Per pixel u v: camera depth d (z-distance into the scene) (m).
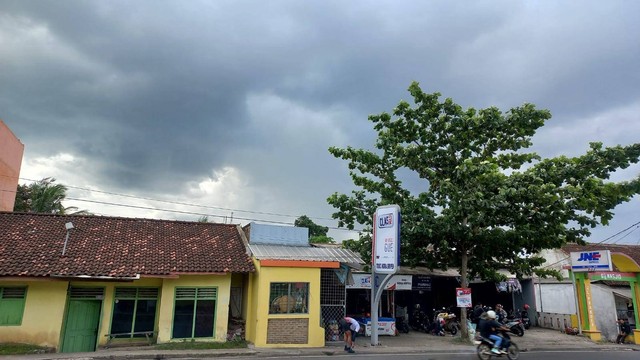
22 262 15.74
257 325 17.53
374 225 19.27
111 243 18.39
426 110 20.95
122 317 17.30
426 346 18.48
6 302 15.53
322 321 19.55
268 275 18.11
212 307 18.09
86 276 15.80
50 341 15.64
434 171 21.17
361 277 23.14
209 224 22.25
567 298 26.47
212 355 15.38
